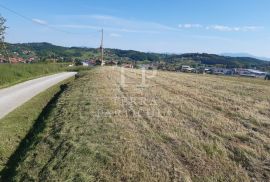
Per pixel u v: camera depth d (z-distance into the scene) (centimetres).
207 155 1010
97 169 934
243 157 995
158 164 942
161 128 1342
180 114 1655
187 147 1085
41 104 2506
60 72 7494
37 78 5147
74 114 1739
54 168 983
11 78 4175
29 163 1070
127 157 1003
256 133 1277
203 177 850
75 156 1043
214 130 1316
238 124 1433
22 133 1584
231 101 2189
